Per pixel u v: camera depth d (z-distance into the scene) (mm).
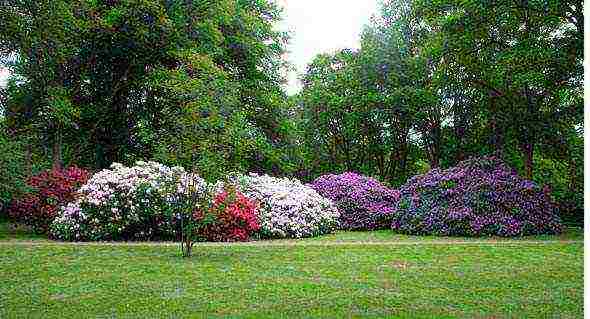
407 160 27141
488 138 21125
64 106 17406
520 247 11562
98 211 12688
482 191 14930
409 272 8539
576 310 6270
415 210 15211
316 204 15195
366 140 27219
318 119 27750
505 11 15820
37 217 13883
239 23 22516
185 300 6648
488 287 7480
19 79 19094
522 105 18328
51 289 7211
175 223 12742
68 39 18406
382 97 23156
